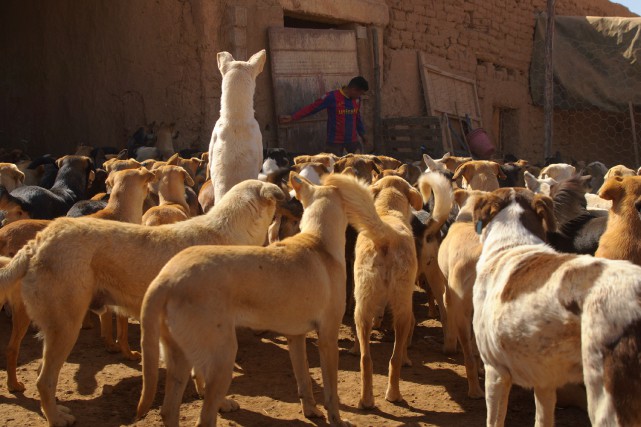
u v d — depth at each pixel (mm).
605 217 6934
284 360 7016
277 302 4938
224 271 4734
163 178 7910
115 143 17016
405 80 19031
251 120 8578
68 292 5285
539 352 4113
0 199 8664
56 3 18469
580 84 22422
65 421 5395
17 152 15078
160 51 16188
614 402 3572
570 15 24750
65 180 10148
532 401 6160
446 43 20250
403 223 6465
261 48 16281
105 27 17266
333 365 5398
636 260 5387
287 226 8133
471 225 6582
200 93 15766
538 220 4980
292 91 16531
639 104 21875
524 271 4332
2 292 5301
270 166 11047
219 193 8523
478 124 20812
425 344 7723
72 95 18047
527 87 23141
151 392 4645
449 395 6277
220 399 4680
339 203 5680
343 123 16172
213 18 15781
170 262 4777
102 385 6246
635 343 3561
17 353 6055
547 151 17688
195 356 4637
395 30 18859
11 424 5438
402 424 5637
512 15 22469
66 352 5352
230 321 4730
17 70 19562
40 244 5344
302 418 5703
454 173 10102
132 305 5547
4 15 19906
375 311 6043
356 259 6238
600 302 3729
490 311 4473
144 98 16469
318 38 17000
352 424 5488
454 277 6262
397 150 17859
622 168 11680
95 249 5391
